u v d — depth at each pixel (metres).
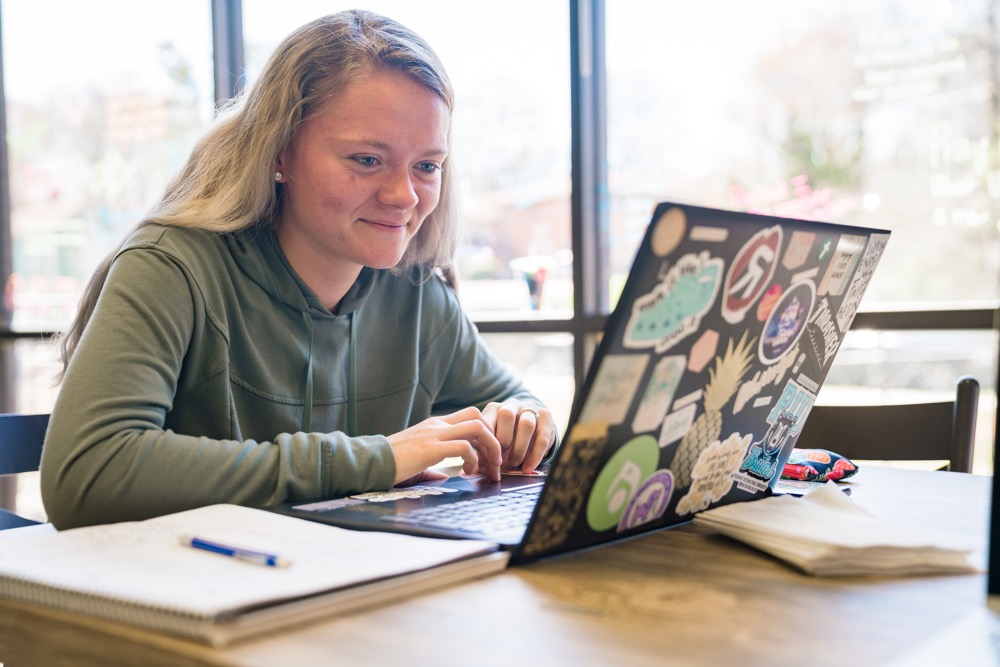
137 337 0.99
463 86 2.82
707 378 0.75
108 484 0.86
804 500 0.85
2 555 0.66
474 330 1.56
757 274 0.73
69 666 0.59
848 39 2.32
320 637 0.55
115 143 3.41
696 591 0.64
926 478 1.11
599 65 2.67
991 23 2.14
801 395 0.89
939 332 2.24
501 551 0.70
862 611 0.60
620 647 0.53
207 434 1.17
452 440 1.00
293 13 3.06
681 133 2.56
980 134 2.18
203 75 3.22
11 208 3.62
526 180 2.76
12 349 3.58
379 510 0.84
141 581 0.59
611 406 0.68
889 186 2.30
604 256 2.71
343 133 1.12
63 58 3.47
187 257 1.12
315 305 1.27
